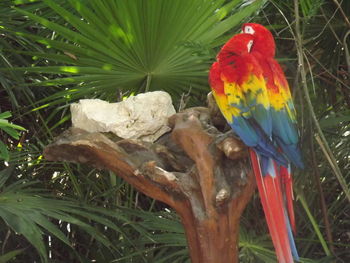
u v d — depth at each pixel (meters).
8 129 3.33
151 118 3.42
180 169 3.37
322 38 5.16
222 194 3.19
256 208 5.14
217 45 4.35
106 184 5.50
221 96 3.30
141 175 3.27
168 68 4.25
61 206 4.05
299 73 4.66
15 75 4.91
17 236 5.14
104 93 4.76
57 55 4.30
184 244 4.26
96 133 3.25
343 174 5.25
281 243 3.05
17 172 5.33
